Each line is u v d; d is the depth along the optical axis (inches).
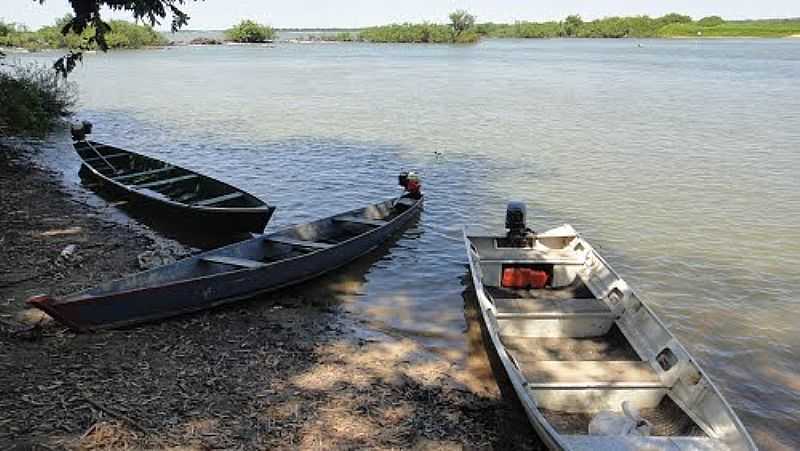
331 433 340.5
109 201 768.9
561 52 4827.8
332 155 1082.7
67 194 793.6
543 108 1695.4
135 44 5270.7
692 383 346.3
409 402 376.2
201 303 470.6
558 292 520.1
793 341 466.3
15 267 539.2
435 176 944.9
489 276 532.4
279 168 991.0
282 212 777.6
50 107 1222.3
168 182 761.6
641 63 3528.5
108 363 392.5
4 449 304.7
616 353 419.8
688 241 675.4
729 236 690.2
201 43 6658.5
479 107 1710.1
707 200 822.5
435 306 517.0
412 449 332.5
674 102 1818.4
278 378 392.5
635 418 323.3
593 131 1332.4
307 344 441.1
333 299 522.9
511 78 2620.6
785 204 802.8
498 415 366.6
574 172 969.5
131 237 634.2
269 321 474.0
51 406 342.0
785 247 657.0
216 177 932.0
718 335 475.2
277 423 345.4
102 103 1759.4
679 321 496.7
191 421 340.2
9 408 337.4
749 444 289.3
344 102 1808.6
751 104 1766.7
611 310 447.5
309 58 4116.6
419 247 653.9
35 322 437.4
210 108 1668.3
